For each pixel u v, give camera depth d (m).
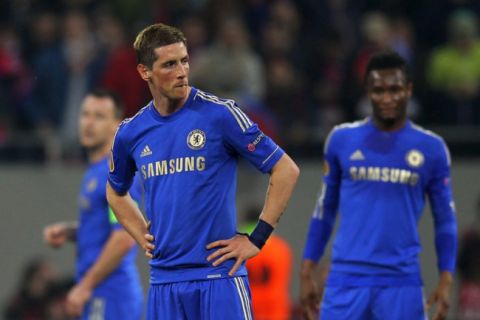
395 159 25.20
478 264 39.47
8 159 44.59
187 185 20.73
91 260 28.77
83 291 28.08
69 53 45.50
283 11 47.62
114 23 46.12
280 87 45.03
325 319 25.53
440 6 49.19
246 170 43.53
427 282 43.41
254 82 43.81
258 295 34.62
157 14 47.44
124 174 21.92
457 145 44.88
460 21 46.00
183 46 20.47
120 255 27.86
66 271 44.31
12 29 47.91
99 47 45.75
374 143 25.38
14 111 45.19
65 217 44.41
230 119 20.64
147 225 21.45
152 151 21.05
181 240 20.77
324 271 34.72
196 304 20.84
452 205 25.62
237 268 20.62
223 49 43.88
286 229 44.34
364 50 46.19
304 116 45.31
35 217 44.34
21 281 41.84
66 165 44.66
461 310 39.66
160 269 21.17
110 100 29.12
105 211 28.58
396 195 25.17
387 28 47.09
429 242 43.38
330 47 46.81
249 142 20.61
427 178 25.36
